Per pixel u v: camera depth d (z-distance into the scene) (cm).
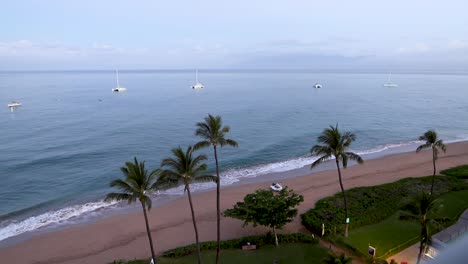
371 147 8750
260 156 7825
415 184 5428
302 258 3478
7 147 8288
